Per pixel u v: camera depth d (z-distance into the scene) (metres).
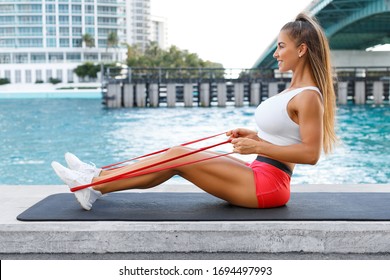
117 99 34.44
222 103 35.31
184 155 3.81
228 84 36.75
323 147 4.03
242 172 3.87
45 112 30.70
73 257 3.68
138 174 3.83
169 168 3.81
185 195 4.57
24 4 104.56
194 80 35.34
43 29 105.31
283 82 35.53
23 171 11.95
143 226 3.71
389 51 52.94
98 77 86.62
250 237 3.69
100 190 3.98
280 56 3.89
